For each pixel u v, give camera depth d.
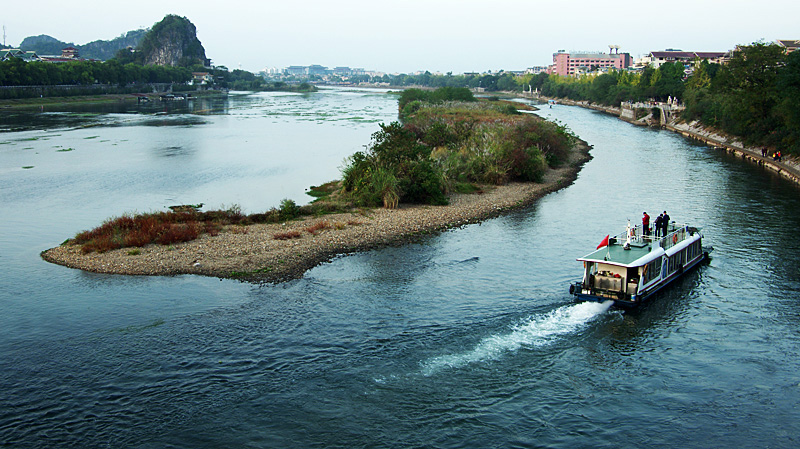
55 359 28.02
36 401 24.66
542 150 85.00
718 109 117.19
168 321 32.06
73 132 125.00
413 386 25.75
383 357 28.14
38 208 59.34
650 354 28.70
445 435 22.61
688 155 96.31
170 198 64.12
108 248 43.72
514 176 73.81
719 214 55.09
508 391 25.48
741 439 22.52
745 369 27.33
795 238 46.94
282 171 81.50
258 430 22.83
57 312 33.22
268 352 28.62
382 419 23.50
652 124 151.62
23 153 94.75
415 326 31.41
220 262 41.00
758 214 54.97
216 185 71.62
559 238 48.09
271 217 52.09
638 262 33.62
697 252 40.72
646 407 24.48
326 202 59.25
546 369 27.25
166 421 23.36
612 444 22.23
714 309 33.72
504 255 43.59
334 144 110.56
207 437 22.44
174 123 150.50
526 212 57.41
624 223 52.56
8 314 32.94
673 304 34.38
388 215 54.81
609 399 25.00
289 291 36.28
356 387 25.66
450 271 40.03
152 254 42.59
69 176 76.50
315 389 25.48
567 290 36.44
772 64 97.12
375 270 40.22
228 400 24.72
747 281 37.88
